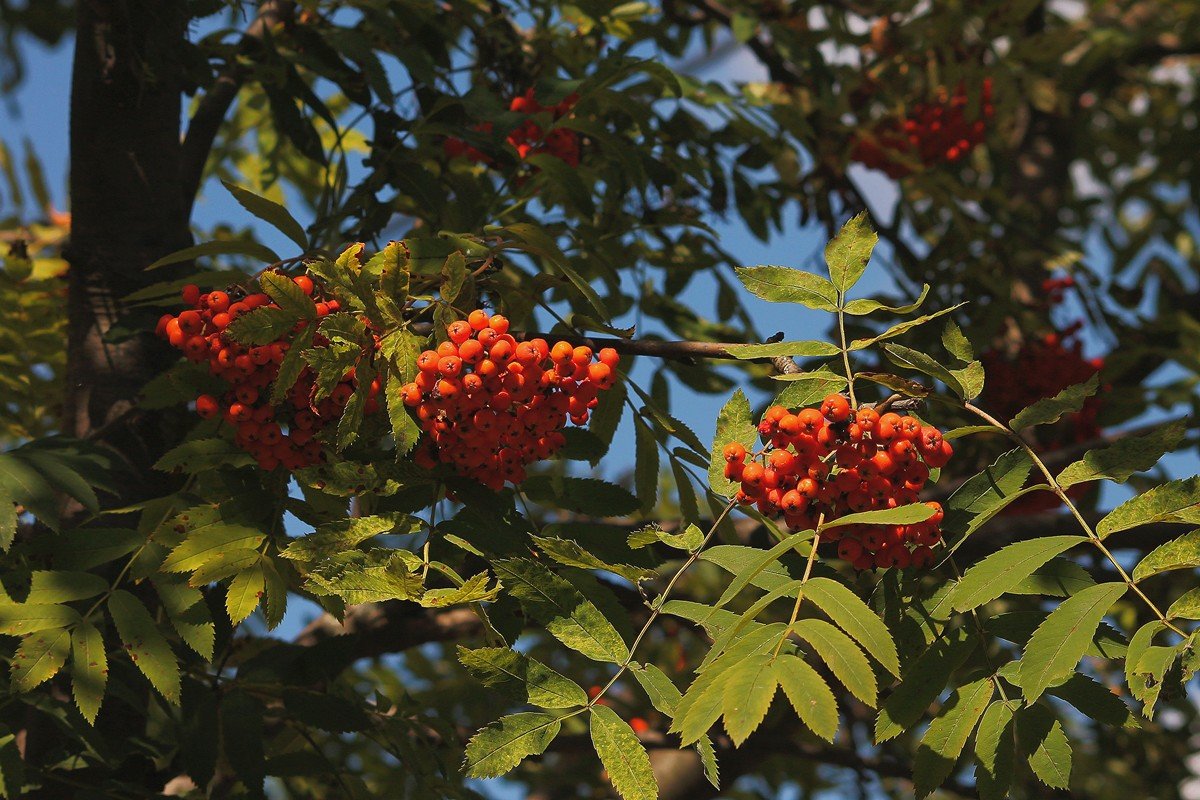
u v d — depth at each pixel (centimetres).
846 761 492
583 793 540
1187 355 457
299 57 358
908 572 216
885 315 452
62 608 230
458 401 216
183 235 348
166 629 280
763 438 217
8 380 379
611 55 338
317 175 533
